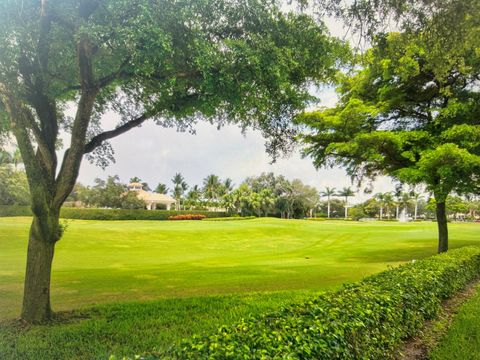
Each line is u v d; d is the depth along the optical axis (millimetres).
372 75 15609
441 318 6730
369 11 5648
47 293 7031
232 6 6750
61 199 6930
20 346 5496
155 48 5500
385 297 4926
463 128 13562
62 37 6473
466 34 5543
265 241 33281
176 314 7379
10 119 6344
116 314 7410
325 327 3436
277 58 6508
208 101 7250
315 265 16047
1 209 47438
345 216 110375
